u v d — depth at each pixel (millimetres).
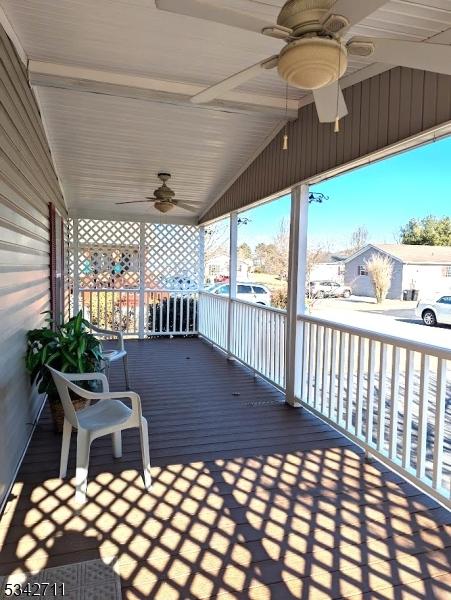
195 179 6039
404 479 2717
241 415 3836
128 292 7680
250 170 5320
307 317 3881
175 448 3100
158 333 7781
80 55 3248
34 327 3506
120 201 6883
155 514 2281
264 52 3139
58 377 2488
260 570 1886
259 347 5051
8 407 2518
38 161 3781
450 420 3906
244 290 10547
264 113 3941
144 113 4234
